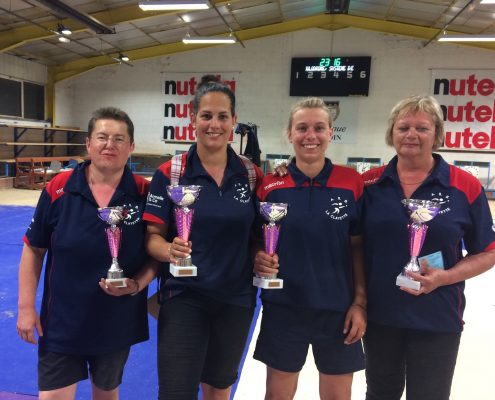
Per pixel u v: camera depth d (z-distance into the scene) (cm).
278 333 160
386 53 1179
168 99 1323
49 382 150
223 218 152
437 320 147
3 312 316
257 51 1250
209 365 159
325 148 160
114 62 1323
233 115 160
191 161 160
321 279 155
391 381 160
